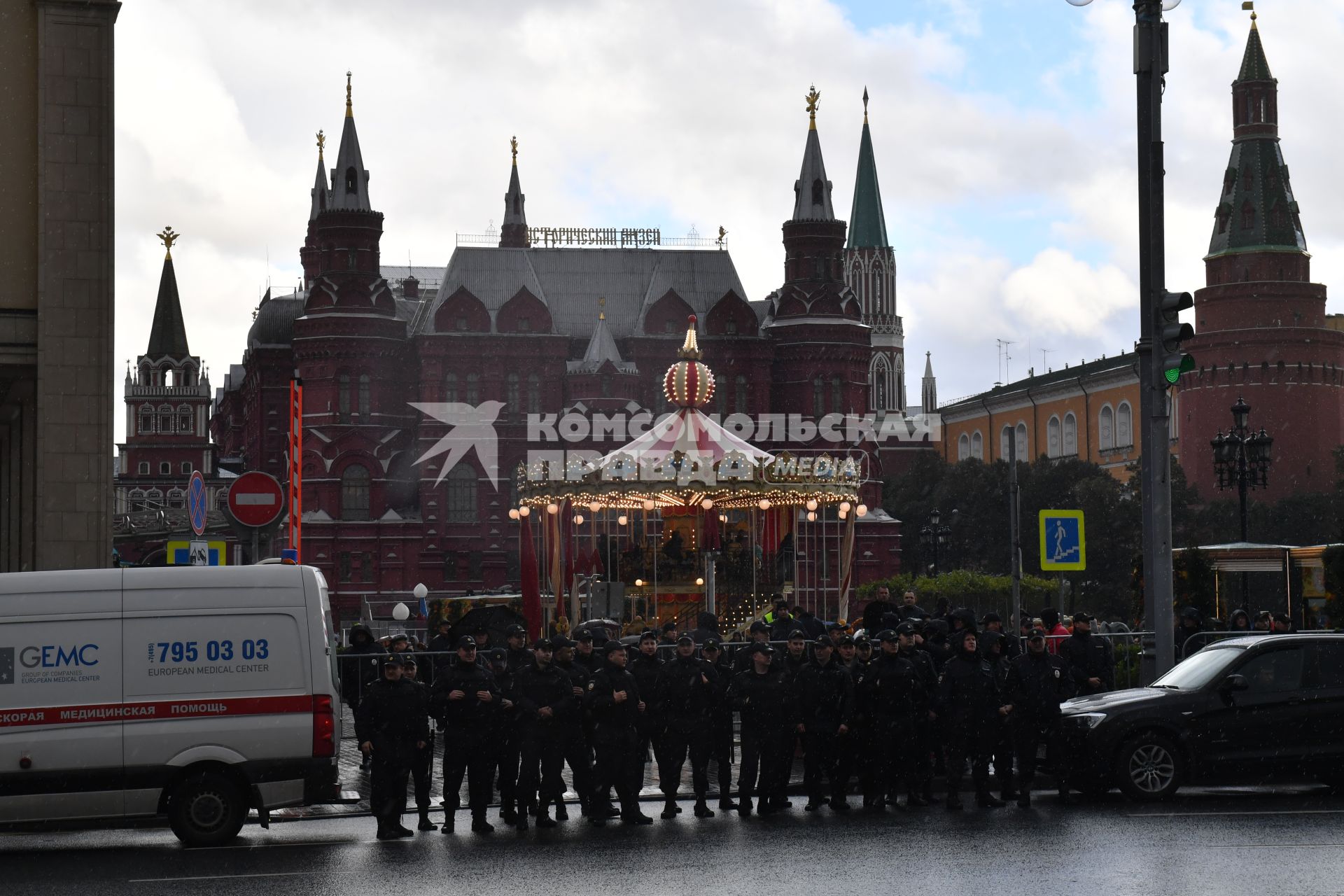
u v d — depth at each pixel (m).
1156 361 25.16
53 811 18.05
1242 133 132.62
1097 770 20.48
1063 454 156.38
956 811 20.33
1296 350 127.25
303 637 18.70
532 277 123.62
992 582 93.12
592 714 19.89
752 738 20.66
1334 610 37.38
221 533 113.19
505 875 15.75
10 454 32.31
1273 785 22.67
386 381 116.31
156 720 18.27
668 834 18.78
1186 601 38.44
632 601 40.31
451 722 19.78
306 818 21.69
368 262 116.75
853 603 116.06
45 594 18.30
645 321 123.62
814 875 15.25
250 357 140.00
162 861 17.22
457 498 116.06
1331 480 127.25
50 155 27.47
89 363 27.41
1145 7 25.64
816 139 124.88
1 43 27.64
